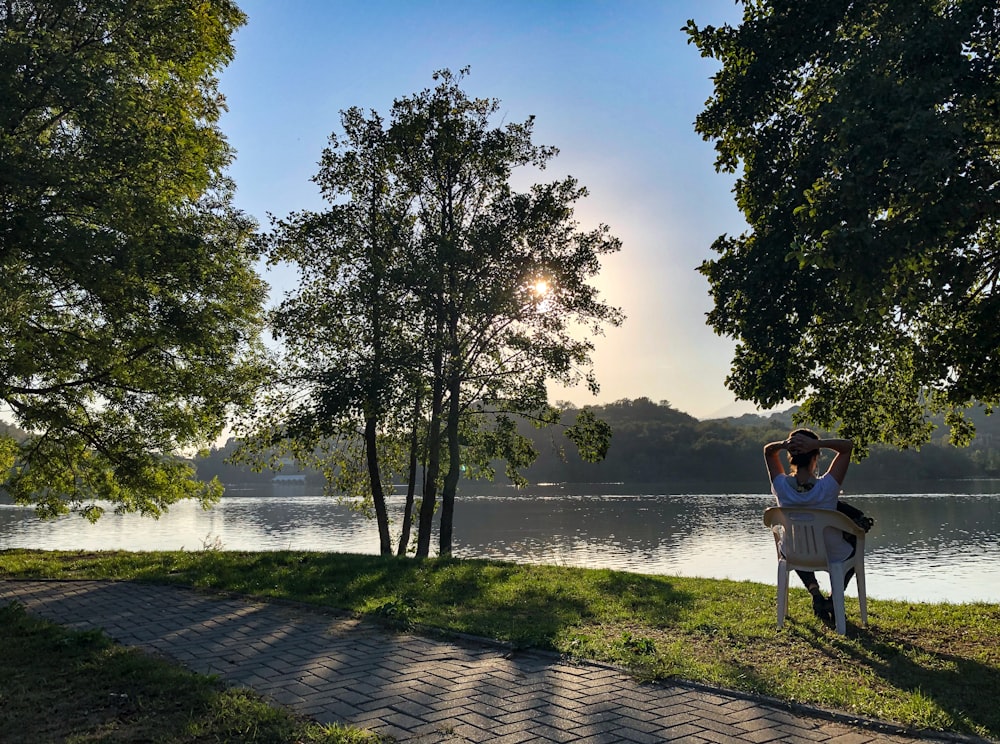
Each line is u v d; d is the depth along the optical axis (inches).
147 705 174.4
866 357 406.0
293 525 2202.3
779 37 332.2
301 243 706.8
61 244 400.2
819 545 248.4
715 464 5452.8
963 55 270.1
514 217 709.3
